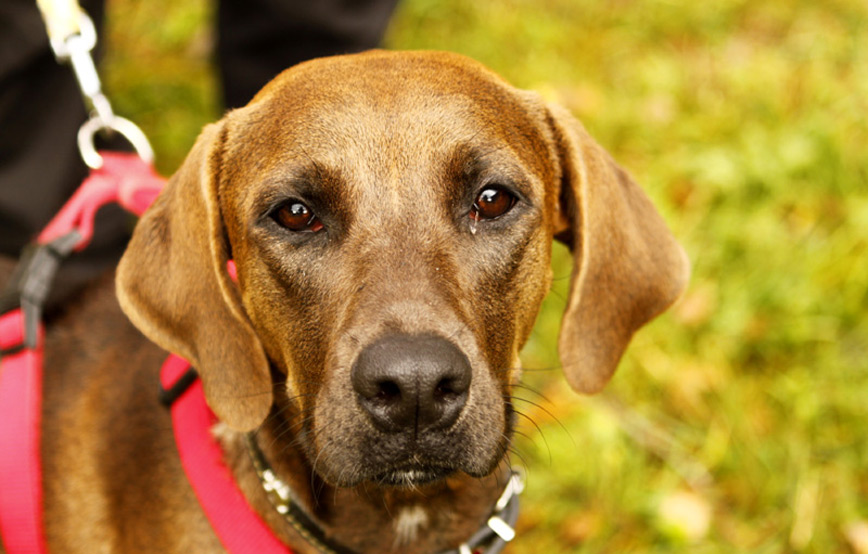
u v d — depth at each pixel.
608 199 0.72
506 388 0.68
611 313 0.72
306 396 0.67
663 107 1.24
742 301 1.00
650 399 0.96
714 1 1.42
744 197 1.09
